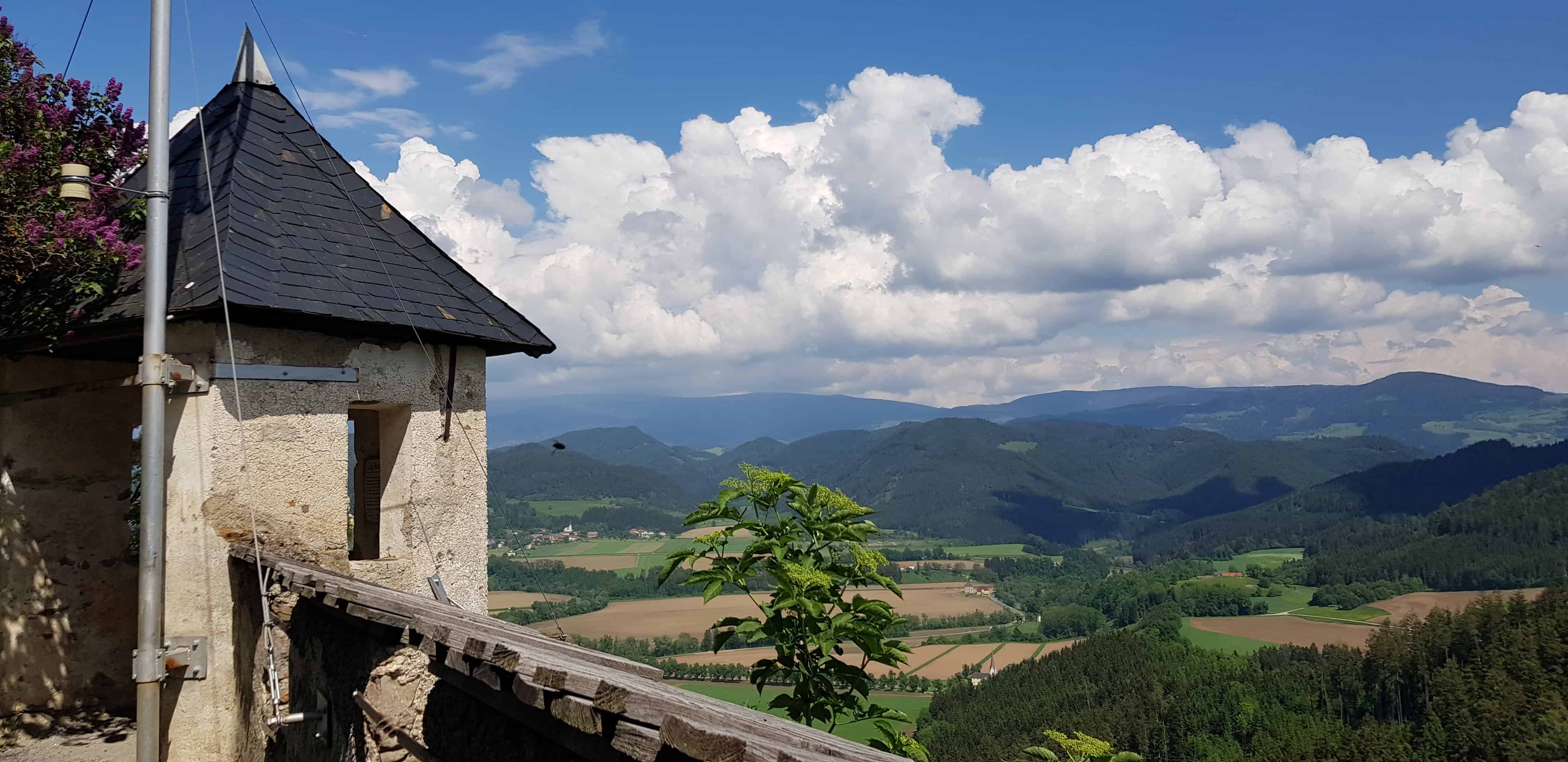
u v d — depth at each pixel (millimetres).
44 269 6258
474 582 7746
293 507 6426
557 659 3115
